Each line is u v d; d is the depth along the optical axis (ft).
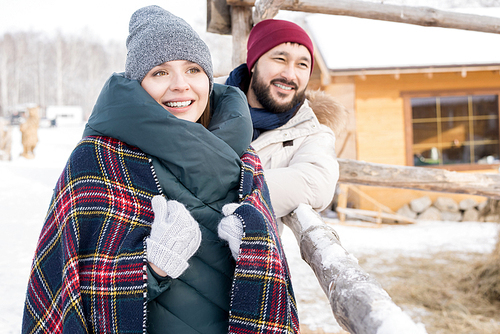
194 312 3.28
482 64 27.32
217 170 3.45
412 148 29.60
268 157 5.81
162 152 3.32
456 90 29.84
